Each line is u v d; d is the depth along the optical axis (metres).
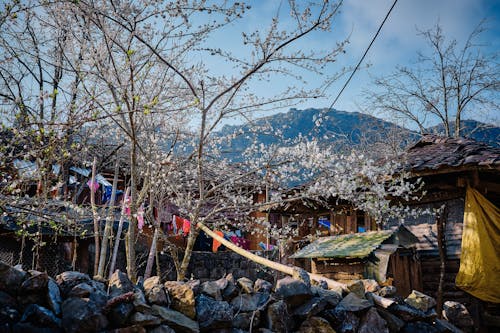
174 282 3.95
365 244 8.84
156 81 7.32
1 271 3.22
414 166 9.08
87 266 11.98
